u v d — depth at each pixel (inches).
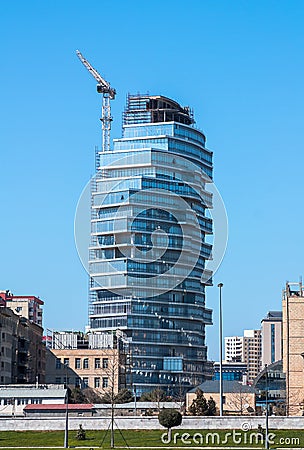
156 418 5565.9
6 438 5305.1
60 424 5580.7
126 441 5132.9
